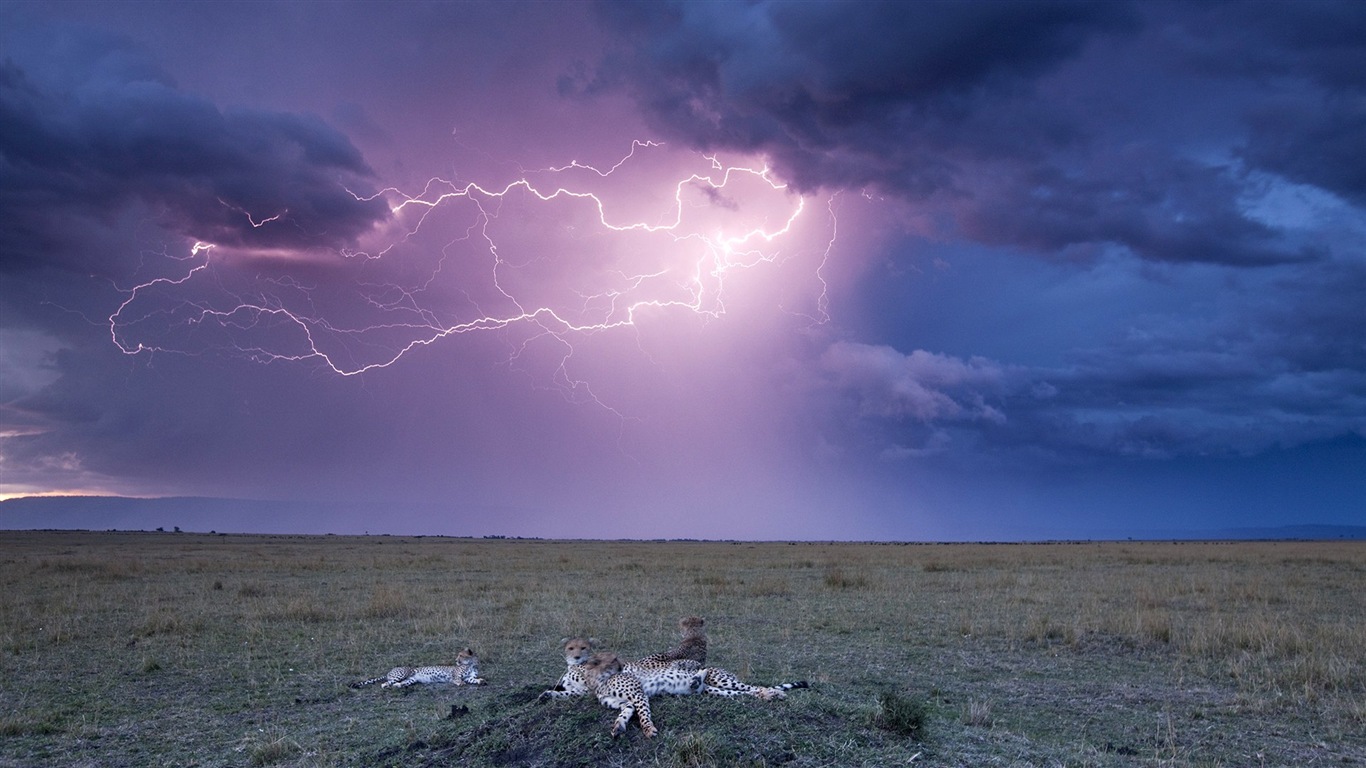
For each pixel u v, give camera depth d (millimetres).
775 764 6879
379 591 22609
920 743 7629
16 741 9125
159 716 10141
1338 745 8711
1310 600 21672
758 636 15648
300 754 8336
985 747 7840
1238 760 8180
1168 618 17453
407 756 7781
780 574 32125
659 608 19969
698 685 8680
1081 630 15594
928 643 14898
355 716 9953
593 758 7117
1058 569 34938
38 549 56469
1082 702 10617
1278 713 10000
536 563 40031
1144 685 11609
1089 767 7613
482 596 23062
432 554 51719
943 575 30734
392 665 13125
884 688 11266
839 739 7398
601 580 28656
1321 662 12055
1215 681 11836
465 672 11781
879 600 21688
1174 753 8266
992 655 13797
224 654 14102
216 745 8883
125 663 13383
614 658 8844
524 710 8445
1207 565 37812
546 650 14297
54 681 12117
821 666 12805
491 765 7277
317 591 24734
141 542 76188
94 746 8914
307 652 14211
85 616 18859
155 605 20578
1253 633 14562
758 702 8250
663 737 7352
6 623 17516
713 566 37469
